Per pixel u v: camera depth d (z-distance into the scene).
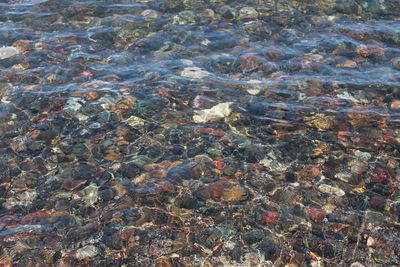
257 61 3.72
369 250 2.94
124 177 3.17
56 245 2.95
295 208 3.07
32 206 3.07
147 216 3.04
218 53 3.79
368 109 3.46
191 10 4.14
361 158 3.25
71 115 3.43
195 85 3.59
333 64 3.71
